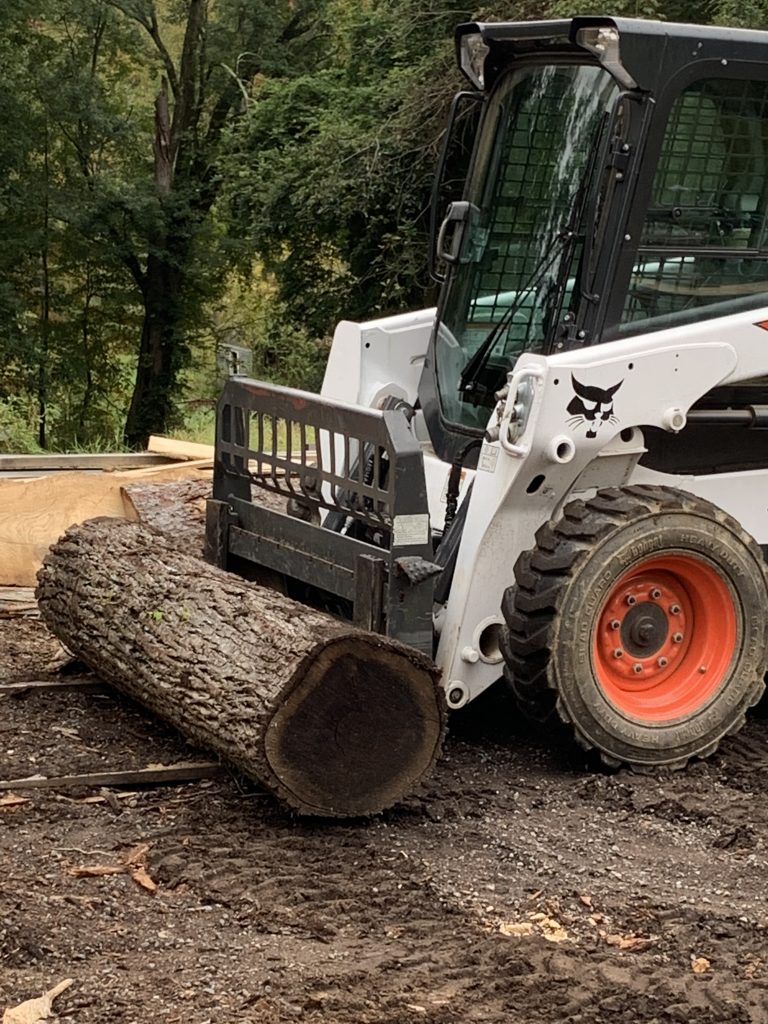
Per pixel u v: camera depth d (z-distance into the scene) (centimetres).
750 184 499
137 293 2372
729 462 511
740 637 491
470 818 446
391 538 459
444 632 485
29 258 2297
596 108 495
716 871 414
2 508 681
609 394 468
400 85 1515
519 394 467
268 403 521
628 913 384
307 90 1709
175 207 2278
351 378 579
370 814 430
